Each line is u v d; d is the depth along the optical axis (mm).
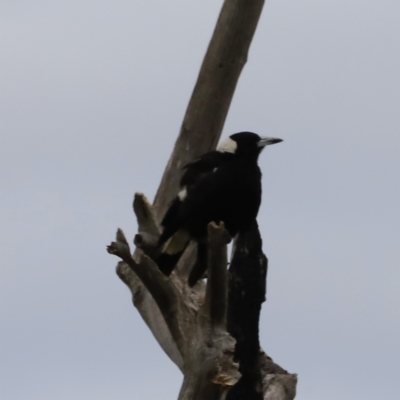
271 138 13359
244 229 12867
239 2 15305
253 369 12414
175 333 11070
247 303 12461
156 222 12578
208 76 15430
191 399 10492
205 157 13250
